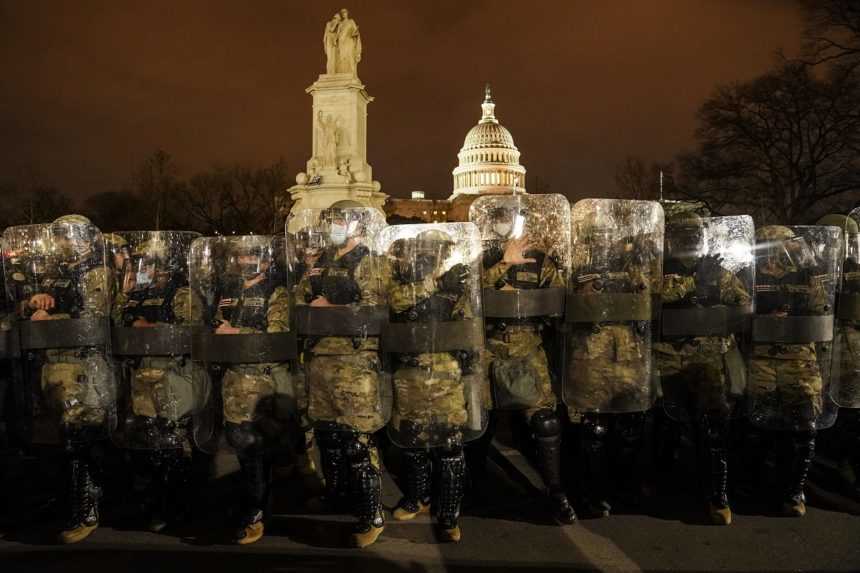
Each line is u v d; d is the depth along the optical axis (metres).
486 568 4.69
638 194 37.59
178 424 5.33
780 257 5.25
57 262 5.23
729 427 5.57
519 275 5.34
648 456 7.22
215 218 50.84
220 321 4.96
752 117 29.94
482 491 6.18
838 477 6.32
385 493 6.21
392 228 4.97
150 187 42.72
